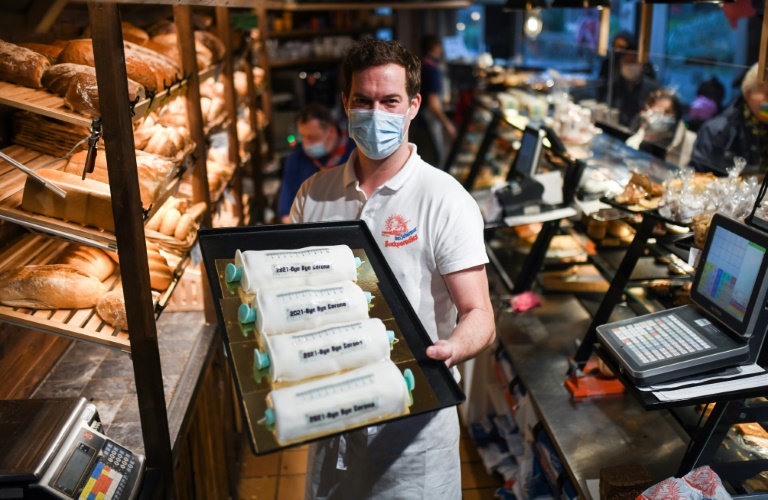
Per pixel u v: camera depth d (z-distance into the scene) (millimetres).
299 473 3559
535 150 3775
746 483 2041
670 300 2586
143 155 2225
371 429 1990
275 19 7551
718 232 2012
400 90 1862
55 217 1836
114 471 1820
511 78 5605
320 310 1611
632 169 3379
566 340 3238
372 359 1561
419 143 6863
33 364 2467
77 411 1875
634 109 3879
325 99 8352
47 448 1714
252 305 1627
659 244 2570
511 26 6656
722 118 2973
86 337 1906
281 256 1703
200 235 1837
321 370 1514
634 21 4496
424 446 2006
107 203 1831
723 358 1884
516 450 3336
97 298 2002
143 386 1953
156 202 2072
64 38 2873
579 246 3635
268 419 1432
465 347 1688
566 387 2820
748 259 1872
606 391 2748
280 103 7285
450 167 5594
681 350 1925
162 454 2037
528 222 3346
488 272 4094
